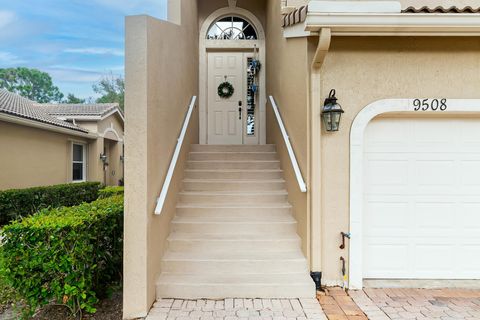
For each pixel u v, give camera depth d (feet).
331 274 11.75
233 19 23.24
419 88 11.81
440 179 12.51
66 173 35.17
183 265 11.58
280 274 11.46
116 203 12.79
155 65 10.80
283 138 15.01
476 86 11.82
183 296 10.75
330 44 11.72
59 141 33.76
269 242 12.60
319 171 11.57
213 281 10.92
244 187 15.79
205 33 22.68
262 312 9.84
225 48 22.82
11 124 26.58
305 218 11.85
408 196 12.49
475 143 12.53
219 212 14.11
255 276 11.31
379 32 10.70
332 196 11.84
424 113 11.99
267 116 21.95
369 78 11.82
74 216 9.95
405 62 11.82
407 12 10.69
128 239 9.71
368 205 12.48
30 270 8.91
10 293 11.02
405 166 12.50
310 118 11.68
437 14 10.18
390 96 11.82
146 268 9.75
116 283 11.78
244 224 13.25
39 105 47.98
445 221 12.47
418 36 11.55
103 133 43.27
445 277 12.41
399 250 12.46
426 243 12.47
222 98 23.26
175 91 14.03
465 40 11.77
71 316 9.68
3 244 9.05
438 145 12.51
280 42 16.38
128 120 9.83
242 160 17.97
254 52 22.85
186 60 16.71
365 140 12.47
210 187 15.75
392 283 12.08
